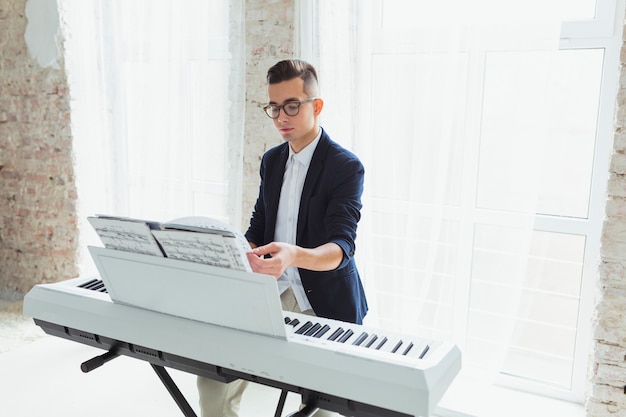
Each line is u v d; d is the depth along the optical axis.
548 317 3.94
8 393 2.72
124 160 3.51
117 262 1.48
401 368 1.25
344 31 2.60
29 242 3.94
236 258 1.28
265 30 2.89
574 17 2.44
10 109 3.80
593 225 2.53
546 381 2.77
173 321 1.48
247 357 1.36
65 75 3.56
